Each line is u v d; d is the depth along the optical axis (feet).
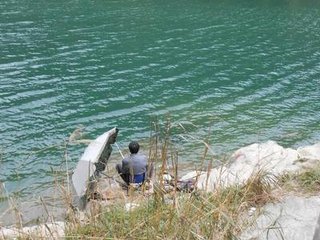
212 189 20.38
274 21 164.14
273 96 90.33
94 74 98.89
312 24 162.30
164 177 19.49
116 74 99.76
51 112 76.79
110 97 85.87
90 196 18.85
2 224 18.24
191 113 78.43
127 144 64.80
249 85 97.14
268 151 39.93
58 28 133.18
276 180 23.62
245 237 17.44
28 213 19.16
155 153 19.22
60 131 69.41
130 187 19.12
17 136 66.33
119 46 120.98
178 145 54.80
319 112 81.66
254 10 180.45
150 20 151.43
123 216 17.25
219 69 107.76
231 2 193.16
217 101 85.71
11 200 18.47
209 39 134.41
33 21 138.51
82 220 17.31
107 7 165.17
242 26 153.48
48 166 53.98
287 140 68.54
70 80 94.12
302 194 21.99
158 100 85.15
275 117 78.18
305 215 20.02
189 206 17.04
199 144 57.47
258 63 114.52
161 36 133.59
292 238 18.48
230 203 18.89
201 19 158.61
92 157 38.34
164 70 104.47
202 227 16.06
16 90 86.38
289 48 130.41
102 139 43.37
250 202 20.53
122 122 74.08
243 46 129.80
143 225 16.76
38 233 16.63
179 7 174.70
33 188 43.32
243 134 69.36
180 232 15.90
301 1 205.16
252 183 21.34
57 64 103.86
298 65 114.62
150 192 18.76
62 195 18.80
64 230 16.78
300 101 87.76
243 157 39.17
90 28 135.95
